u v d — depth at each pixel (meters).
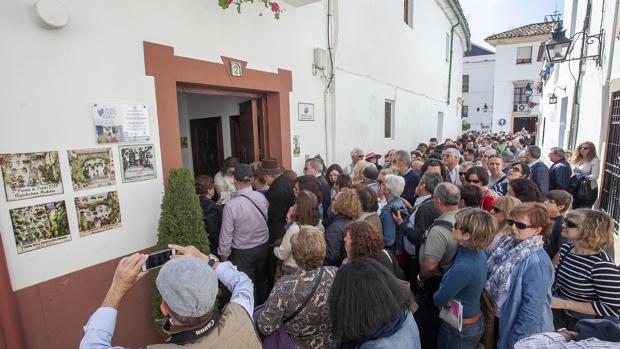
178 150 3.29
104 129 2.68
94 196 2.63
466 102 32.91
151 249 3.05
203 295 1.34
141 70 2.95
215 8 3.67
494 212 3.07
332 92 5.93
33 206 2.29
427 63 11.77
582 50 7.76
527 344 1.40
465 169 4.84
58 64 2.41
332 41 5.86
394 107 8.93
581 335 1.31
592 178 5.61
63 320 2.46
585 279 2.30
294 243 2.24
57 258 2.43
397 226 3.73
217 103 6.46
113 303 1.52
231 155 6.32
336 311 1.54
